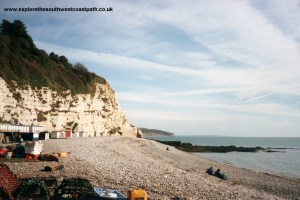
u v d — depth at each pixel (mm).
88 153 41719
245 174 47781
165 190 23734
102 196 17828
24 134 58000
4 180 17422
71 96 91438
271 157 98562
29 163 28297
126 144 76438
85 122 96250
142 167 34906
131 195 17766
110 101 118250
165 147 94688
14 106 68375
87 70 115125
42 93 79438
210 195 24078
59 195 18203
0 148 32406
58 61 102812
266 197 27047
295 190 35719
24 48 89250
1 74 66875
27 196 17656
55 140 61188
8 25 94438
